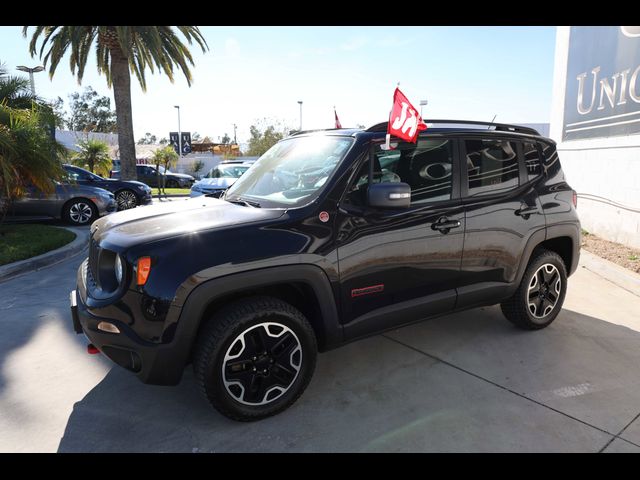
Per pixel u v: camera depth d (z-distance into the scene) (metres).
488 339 3.93
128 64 16.56
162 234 2.58
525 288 3.87
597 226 7.99
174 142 29.34
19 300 4.82
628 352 3.70
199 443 2.56
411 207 3.14
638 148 6.85
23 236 7.70
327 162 3.07
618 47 7.36
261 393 2.71
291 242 2.67
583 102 8.48
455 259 3.37
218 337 2.52
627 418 2.80
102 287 2.68
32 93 8.89
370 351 3.71
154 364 2.46
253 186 3.47
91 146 22.48
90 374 3.28
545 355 3.63
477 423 2.74
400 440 2.59
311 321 2.97
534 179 3.89
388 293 3.11
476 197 3.47
